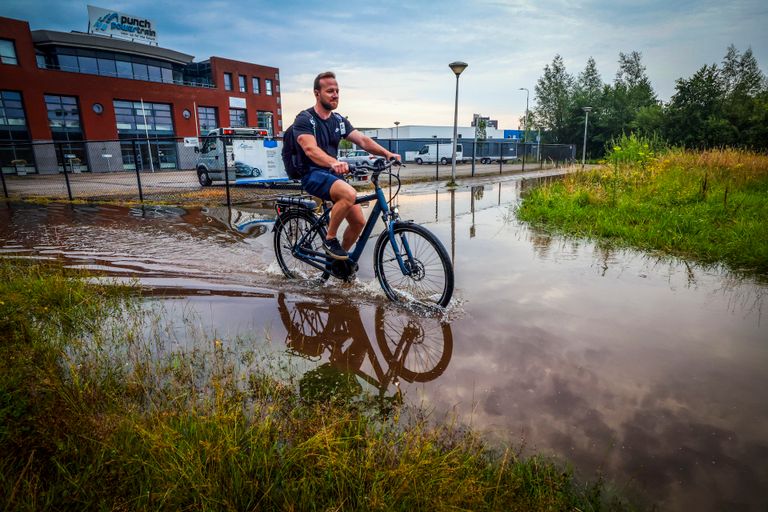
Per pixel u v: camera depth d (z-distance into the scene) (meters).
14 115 32.59
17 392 2.11
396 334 3.09
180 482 1.55
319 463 1.63
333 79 3.63
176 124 41.97
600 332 3.09
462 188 14.41
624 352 2.79
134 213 8.87
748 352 2.78
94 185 18.16
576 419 2.08
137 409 2.06
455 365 2.63
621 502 1.60
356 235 4.01
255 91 49.69
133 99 38.72
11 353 2.55
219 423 1.83
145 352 2.69
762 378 2.47
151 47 39.94
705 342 2.93
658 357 2.72
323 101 3.66
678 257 5.16
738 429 2.02
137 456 1.68
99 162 36.81
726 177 10.59
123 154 38.47
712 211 7.02
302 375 2.52
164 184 18.20
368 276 4.55
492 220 7.91
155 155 40.84
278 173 15.34
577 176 13.12
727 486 1.68
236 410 1.95
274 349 2.84
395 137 55.59
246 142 14.49
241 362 2.63
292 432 1.92
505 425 2.04
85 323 3.13
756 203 7.40
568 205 8.38
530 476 1.67
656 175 10.57
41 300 3.46
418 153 38.56
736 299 3.75
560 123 60.06
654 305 3.62
